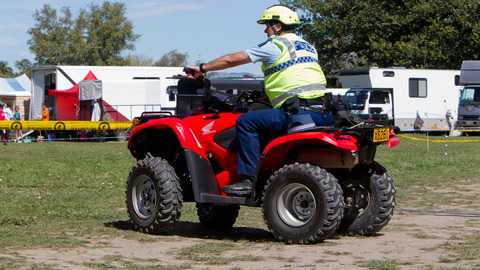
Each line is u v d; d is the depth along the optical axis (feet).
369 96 117.19
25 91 135.64
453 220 27.99
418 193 38.81
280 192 21.77
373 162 24.08
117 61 252.62
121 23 252.42
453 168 53.67
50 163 57.11
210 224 25.89
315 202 21.13
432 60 144.97
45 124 76.84
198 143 23.77
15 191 37.83
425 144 90.58
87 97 103.14
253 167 22.29
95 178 45.29
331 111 22.66
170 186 23.70
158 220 23.72
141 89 105.81
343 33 148.56
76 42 242.78
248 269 17.33
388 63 149.79
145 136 26.00
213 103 24.23
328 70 154.71
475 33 138.92
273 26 23.39
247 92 24.23
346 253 19.81
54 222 26.16
